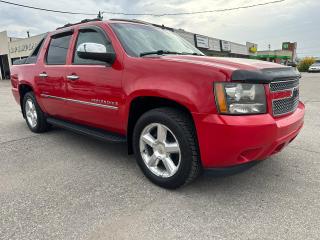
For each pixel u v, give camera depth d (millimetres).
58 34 4500
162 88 2727
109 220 2418
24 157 3967
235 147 2420
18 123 6238
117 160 3832
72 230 2285
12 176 3316
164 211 2551
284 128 2623
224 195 2830
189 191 2914
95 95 3512
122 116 3227
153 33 3871
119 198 2787
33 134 5203
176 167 2826
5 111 7988
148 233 2242
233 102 2426
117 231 2271
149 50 3406
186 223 2369
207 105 2475
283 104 2791
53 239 2176
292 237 2170
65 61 4117
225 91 2430
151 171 3062
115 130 3502
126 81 3088
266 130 2441
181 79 2631
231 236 2195
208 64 2604
